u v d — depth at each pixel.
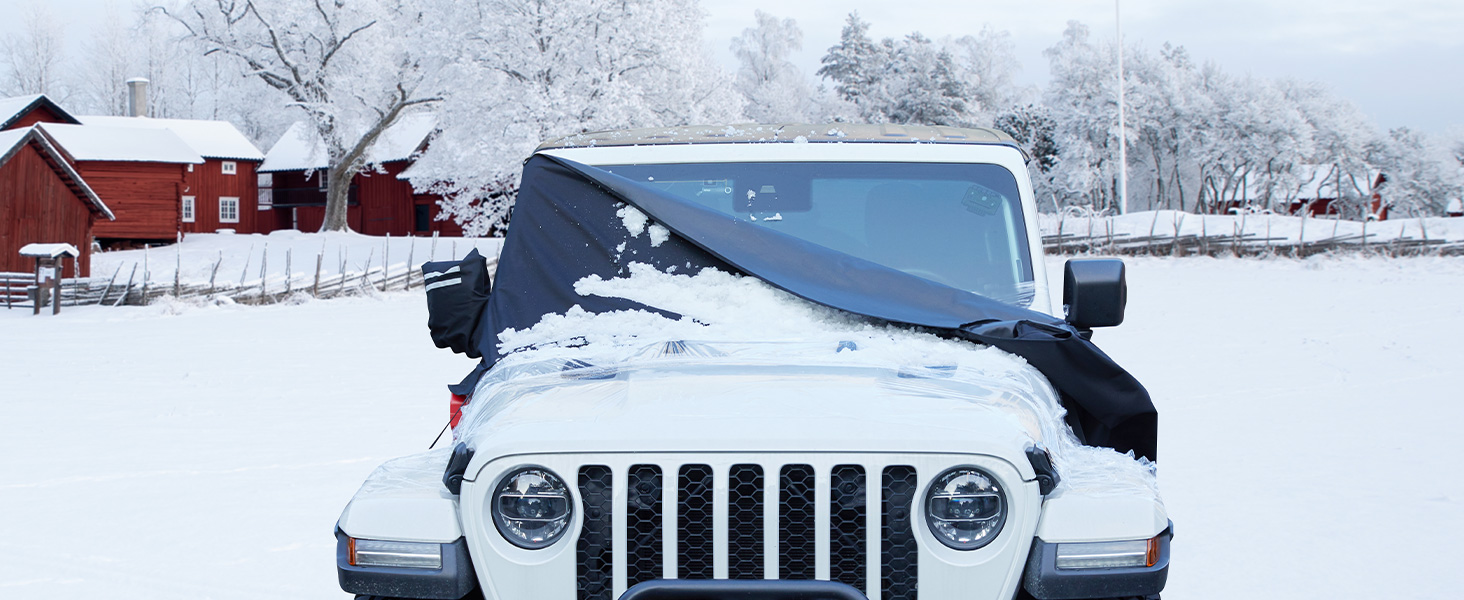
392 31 48.62
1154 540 2.27
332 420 8.30
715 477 2.22
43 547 4.89
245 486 6.06
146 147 45.88
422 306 22.45
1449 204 66.12
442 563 2.29
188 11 49.69
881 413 2.36
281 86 50.94
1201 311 16.53
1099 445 2.92
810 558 2.23
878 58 81.38
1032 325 2.88
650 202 3.20
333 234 47.53
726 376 2.62
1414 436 7.01
